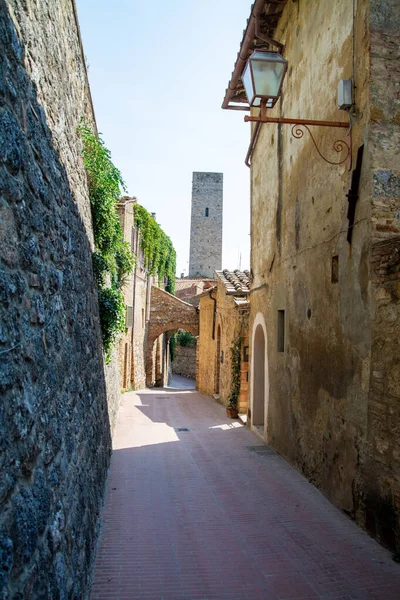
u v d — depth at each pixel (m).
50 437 3.21
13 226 2.80
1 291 2.47
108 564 4.78
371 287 5.65
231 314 15.87
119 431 11.98
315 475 7.39
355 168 6.03
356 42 6.16
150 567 4.75
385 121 5.77
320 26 7.49
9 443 2.38
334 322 6.73
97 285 8.72
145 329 27.67
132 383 23.48
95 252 8.42
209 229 52.59
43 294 3.45
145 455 9.39
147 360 28.77
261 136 11.81
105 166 8.57
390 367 5.23
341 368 6.45
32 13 3.77
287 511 6.36
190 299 39.75
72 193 5.66
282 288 9.51
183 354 43.56
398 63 5.85
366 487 5.66
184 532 5.64
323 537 5.53
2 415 2.32
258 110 11.59
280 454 9.44
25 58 3.46
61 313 4.18
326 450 6.95
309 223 7.88
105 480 7.25
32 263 3.17
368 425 5.64
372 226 5.67
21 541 2.35
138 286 24.66
